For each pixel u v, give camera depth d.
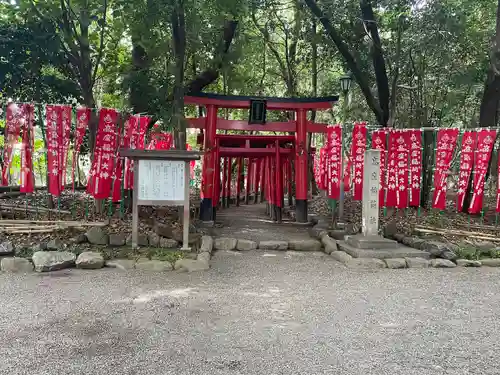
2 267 6.60
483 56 13.30
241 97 11.19
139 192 7.66
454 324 4.58
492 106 11.09
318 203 15.83
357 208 13.31
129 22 8.79
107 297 5.34
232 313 4.82
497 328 4.47
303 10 13.96
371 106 12.36
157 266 6.82
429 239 8.80
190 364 3.52
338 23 12.72
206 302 5.21
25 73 8.62
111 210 9.01
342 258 7.72
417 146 10.52
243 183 23.36
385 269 7.24
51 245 7.28
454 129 9.82
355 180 11.01
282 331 4.29
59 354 3.67
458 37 12.38
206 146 11.26
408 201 10.67
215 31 10.45
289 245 8.76
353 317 4.76
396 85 13.88
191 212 12.11
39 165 12.80
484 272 7.13
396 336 4.21
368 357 3.71
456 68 13.76
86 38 9.32
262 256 8.05
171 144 10.98
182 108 9.52
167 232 8.10
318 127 12.04
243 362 3.57
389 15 13.19
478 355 3.79
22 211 8.65
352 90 16.77
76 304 5.04
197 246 8.12
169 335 4.14
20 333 4.13
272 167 13.30
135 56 10.23
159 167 7.71
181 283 6.07
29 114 8.26
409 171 10.64
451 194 16.19
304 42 16.44
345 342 4.04
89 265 6.79
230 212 15.34
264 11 16.02
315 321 4.61
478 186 9.50
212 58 11.57
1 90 8.88
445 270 7.25
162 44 9.22
